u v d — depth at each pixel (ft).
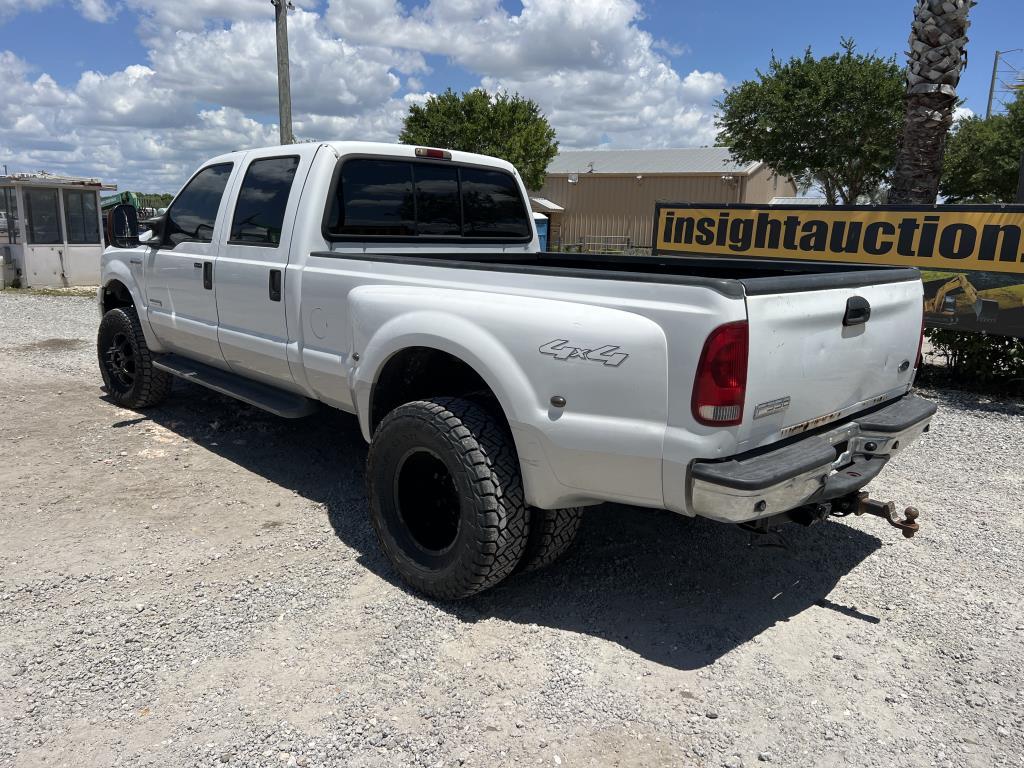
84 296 49.73
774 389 8.89
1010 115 85.87
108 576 11.50
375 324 11.62
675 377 8.60
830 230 26.71
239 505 14.28
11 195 52.60
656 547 12.80
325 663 9.41
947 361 26.58
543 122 100.01
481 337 10.08
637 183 111.34
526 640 10.02
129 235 20.06
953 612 10.98
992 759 8.02
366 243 14.67
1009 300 23.36
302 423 19.42
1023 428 20.65
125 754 7.85
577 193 114.83
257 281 14.73
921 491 15.80
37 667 9.27
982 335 24.63
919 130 29.89
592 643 9.98
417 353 11.72
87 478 15.49
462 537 10.19
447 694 8.86
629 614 10.72
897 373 11.55
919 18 29.27
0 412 20.15
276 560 12.11
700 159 119.44
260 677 9.12
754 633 10.34
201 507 14.16
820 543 13.19
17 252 53.26
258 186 15.11
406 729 8.26
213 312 16.26
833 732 8.39
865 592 11.52
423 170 15.62
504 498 10.00
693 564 12.25
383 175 14.87
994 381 25.30
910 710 8.80
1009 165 83.87
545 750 8.00
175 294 17.47
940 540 13.38
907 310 11.45
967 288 24.09
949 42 28.81
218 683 9.00
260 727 8.25
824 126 82.33
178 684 8.98
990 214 23.40
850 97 79.71
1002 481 16.42
